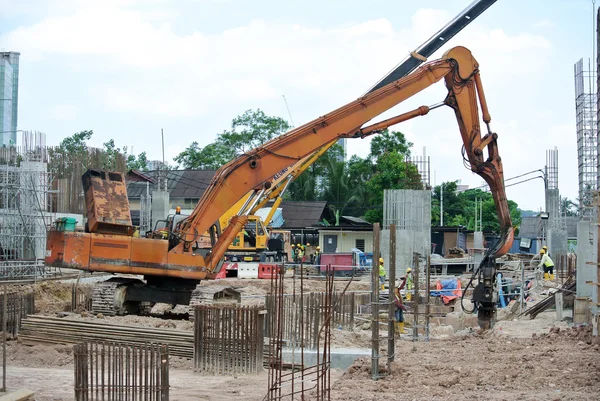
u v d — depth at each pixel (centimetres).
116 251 2255
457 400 1274
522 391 1353
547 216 4588
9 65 11875
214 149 8269
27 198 3519
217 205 2305
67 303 2648
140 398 1261
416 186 4506
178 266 2278
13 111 12125
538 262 4078
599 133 2359
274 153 2344
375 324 1522
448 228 5850
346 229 5809
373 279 1519
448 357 1772
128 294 2366
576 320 2220
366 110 2408
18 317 1969
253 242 4538
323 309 2036
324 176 7581
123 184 2370
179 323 2119
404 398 1309
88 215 2305
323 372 1316
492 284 2411
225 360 1675
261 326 1697
